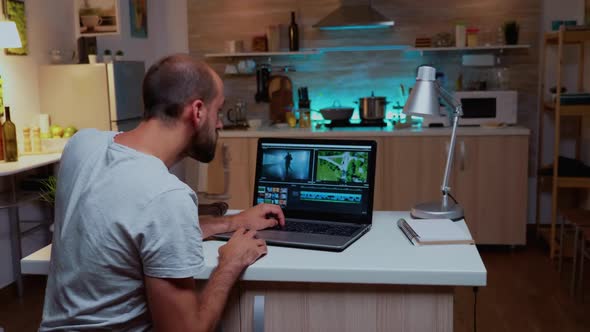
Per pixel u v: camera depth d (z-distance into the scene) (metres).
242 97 5.53
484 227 4.74
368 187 2.11
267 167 2.25
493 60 5.00
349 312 1.75
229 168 4.97
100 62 4.89
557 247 4.59
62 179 1.50
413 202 4.80
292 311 1.78
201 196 4.04
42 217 4.41
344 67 5.39
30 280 4.20
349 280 1.66
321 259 1.75
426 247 1.86
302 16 5.37
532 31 5.12
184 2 5.54
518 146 4.65
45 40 4.49
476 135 4.66
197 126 1.54
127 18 5.25
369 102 5.04
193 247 1.38
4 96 4.01
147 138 1.51
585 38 4.23
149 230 1.35
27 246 4.26
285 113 5.45
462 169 4.71
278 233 1.99
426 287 1.71
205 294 1.55
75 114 4.41
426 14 5.22
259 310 1.77
